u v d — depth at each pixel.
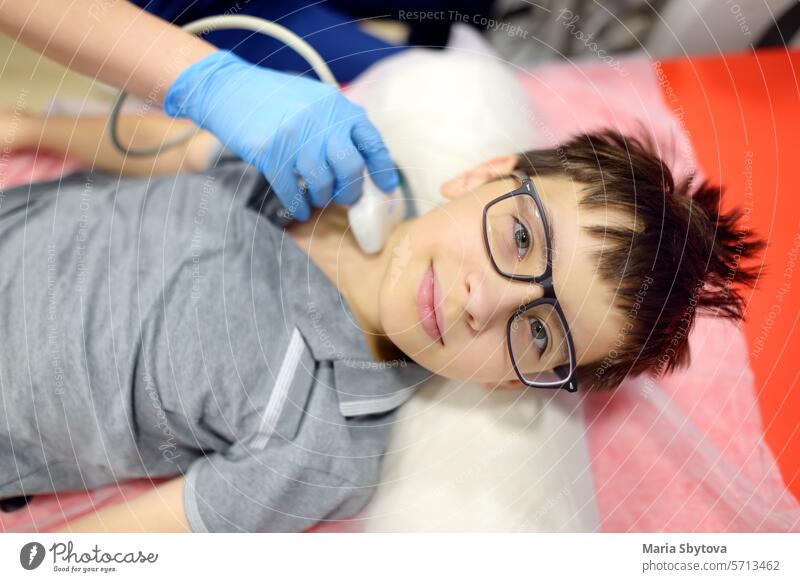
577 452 0.68
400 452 0.67
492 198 0.60
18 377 0.56
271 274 0.62
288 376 0.60
